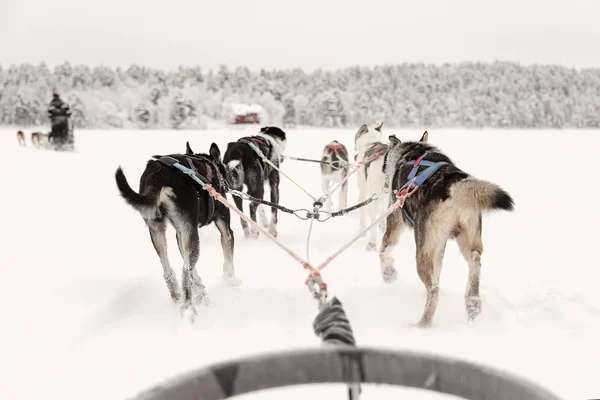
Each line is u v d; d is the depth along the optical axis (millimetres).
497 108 110938
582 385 3627
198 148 28125
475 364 1122
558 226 9133
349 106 111438
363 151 9320
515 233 8656
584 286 5766
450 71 137125
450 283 6191
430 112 111312
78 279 6000
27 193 12047
